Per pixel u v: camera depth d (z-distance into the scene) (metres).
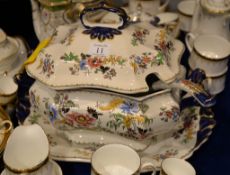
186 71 0.82
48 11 0.85
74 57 0.63
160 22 0.87
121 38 0.64
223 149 0.75
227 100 0.86
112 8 0.64
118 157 0.61
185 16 1.03
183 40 1.02
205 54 0.84
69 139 0.68
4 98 0.74
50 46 0.67
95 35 0.65
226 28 0.95
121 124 0.63
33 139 0.60
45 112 0.67
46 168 0.57
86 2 0.85
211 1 0.92
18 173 0.54
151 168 0.62
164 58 0.66
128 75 0.62
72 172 0.68
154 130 0.65
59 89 0.63
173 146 0.70
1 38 0.80
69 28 0.71
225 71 0.84
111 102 0.64
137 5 0.97
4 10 1.00
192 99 0.76
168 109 0.65
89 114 0.63
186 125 0.74
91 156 0.62
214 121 0.75
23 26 1.03
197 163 0.72
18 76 0.74
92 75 0.62
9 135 0.63
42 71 0.65
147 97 0.64
